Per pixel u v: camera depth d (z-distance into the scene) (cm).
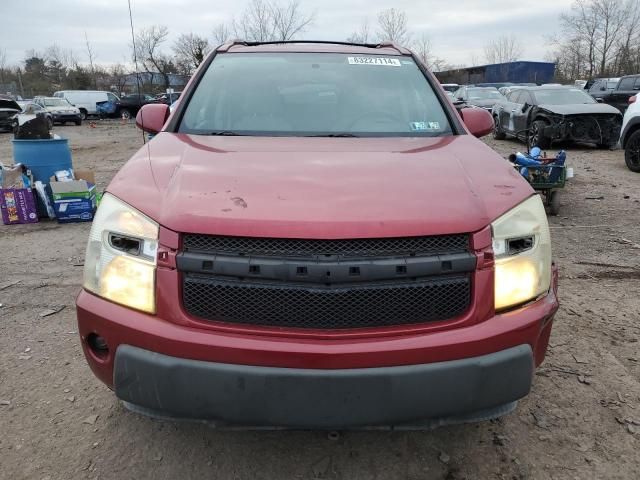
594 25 5106
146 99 3778
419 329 195
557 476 234
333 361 188
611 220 649
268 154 253
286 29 3356
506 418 272
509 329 200
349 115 319
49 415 274
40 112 739
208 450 249
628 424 266
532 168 651
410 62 371
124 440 256
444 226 197
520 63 4981
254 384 190
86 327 212
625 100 1833
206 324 194
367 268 189
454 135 307
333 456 246
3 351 338
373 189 212
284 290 192
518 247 211
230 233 192
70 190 666
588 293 428
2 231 639
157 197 213
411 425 202
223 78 342
